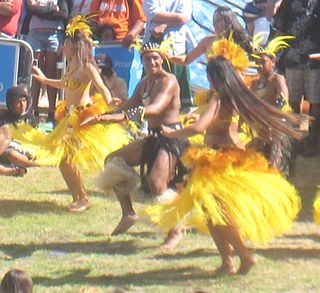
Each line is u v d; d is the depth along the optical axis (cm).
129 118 2052
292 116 1888
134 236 2206
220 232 1898
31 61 2852
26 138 2395
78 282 1911
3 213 2380
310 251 2102
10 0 3150
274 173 1922
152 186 2100
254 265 1947
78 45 2372
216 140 1925
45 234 2227
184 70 3080
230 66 1889
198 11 3441
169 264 2016
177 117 2128
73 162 2369
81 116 2364
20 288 1430
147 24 3086
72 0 3250
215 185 1848
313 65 2970
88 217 2364
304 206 2480
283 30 2995
